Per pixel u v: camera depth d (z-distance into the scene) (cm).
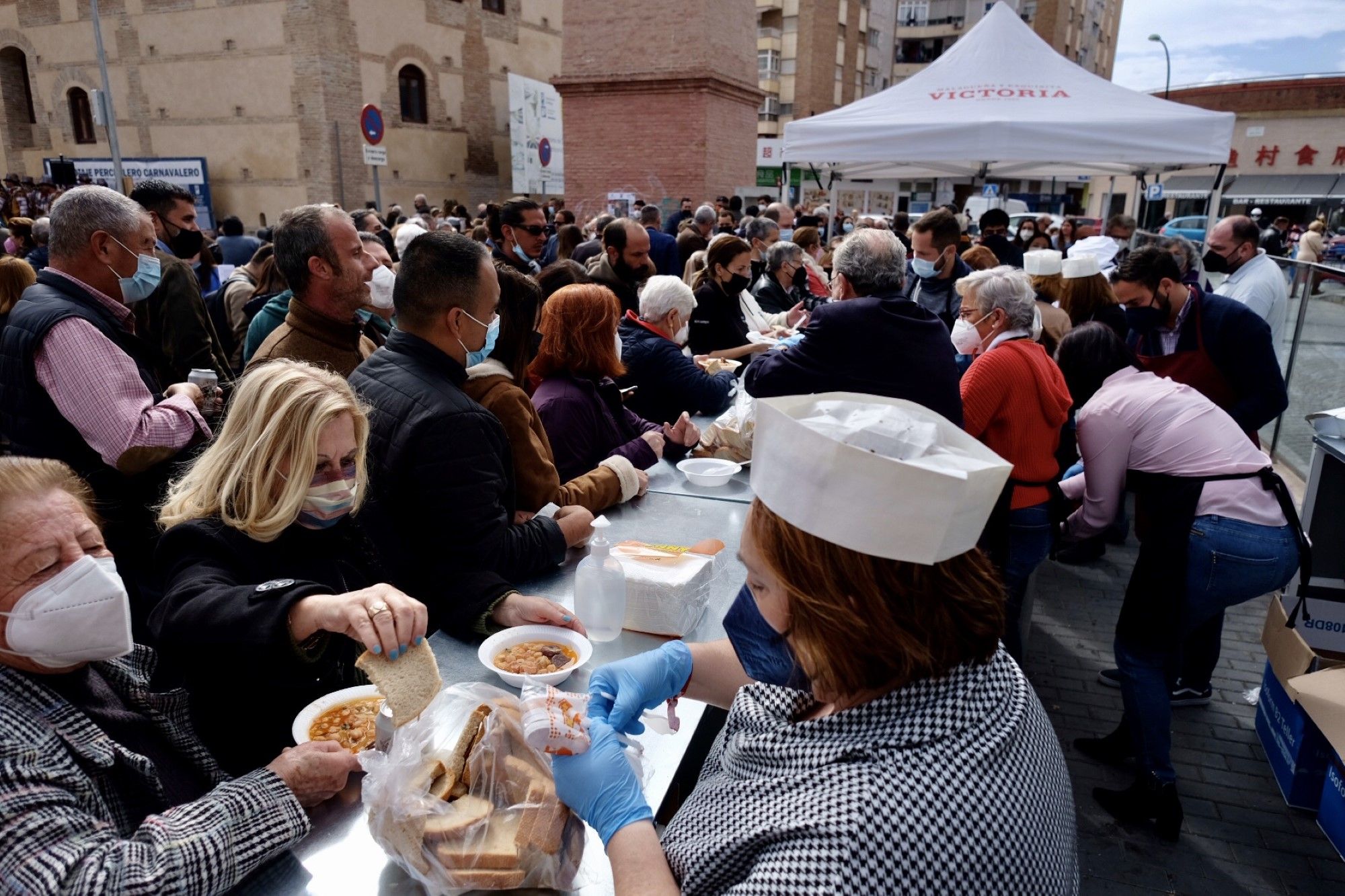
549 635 158
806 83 3281
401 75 1867
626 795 87
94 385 216
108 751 100
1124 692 251
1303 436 576
